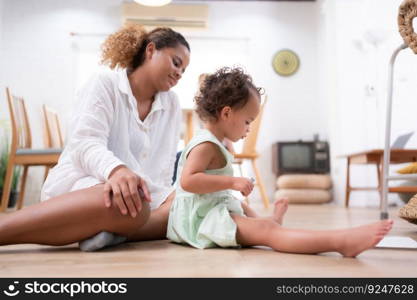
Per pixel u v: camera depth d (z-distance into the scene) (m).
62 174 1.13
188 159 1.04
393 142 3.01
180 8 4.75
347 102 3.96
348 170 3.34
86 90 1.19
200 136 1.07
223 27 4.97
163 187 1.33
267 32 4.99
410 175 1.71
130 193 0.93
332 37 4.29
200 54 4.91
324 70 4.58
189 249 1.01
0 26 4.59
